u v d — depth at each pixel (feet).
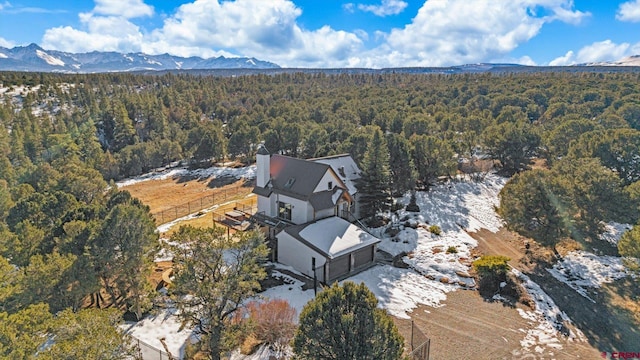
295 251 99.55
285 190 112.16
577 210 107.34
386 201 131.34
